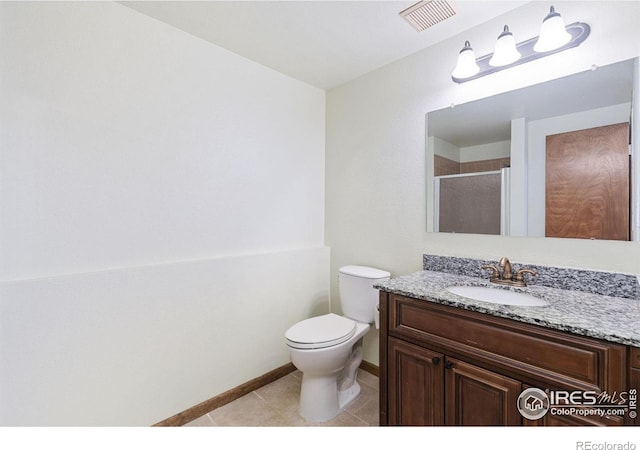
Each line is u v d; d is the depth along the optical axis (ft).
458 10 5.16
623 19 4.18
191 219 5.96
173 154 5.71
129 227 5.23
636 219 4.10
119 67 5.08
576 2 4.53
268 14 5.30
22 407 4.22
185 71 5.83
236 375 6.53
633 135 4.12
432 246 6.23
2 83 4.15
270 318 7.13
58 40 4.55
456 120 5.84
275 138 7.32
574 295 4.29
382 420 4.96
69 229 4.66
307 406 5.82
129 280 5.12
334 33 5.85
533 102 4.95
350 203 7.82
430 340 4.36
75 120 4.69
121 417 5.04
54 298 4.44
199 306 5.95
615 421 3.01
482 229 5.53
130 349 5.13
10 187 4.21
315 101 8.21
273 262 7.17
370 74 7.32
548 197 4.83
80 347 4.66
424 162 6.33
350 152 7.80
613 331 3.03
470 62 5.17
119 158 5.10
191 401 5.85
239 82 6.63
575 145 4.58
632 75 4.13
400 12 5.24
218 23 5.56
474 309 3.89
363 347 7.61
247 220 6.84
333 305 8.32
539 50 4.59
